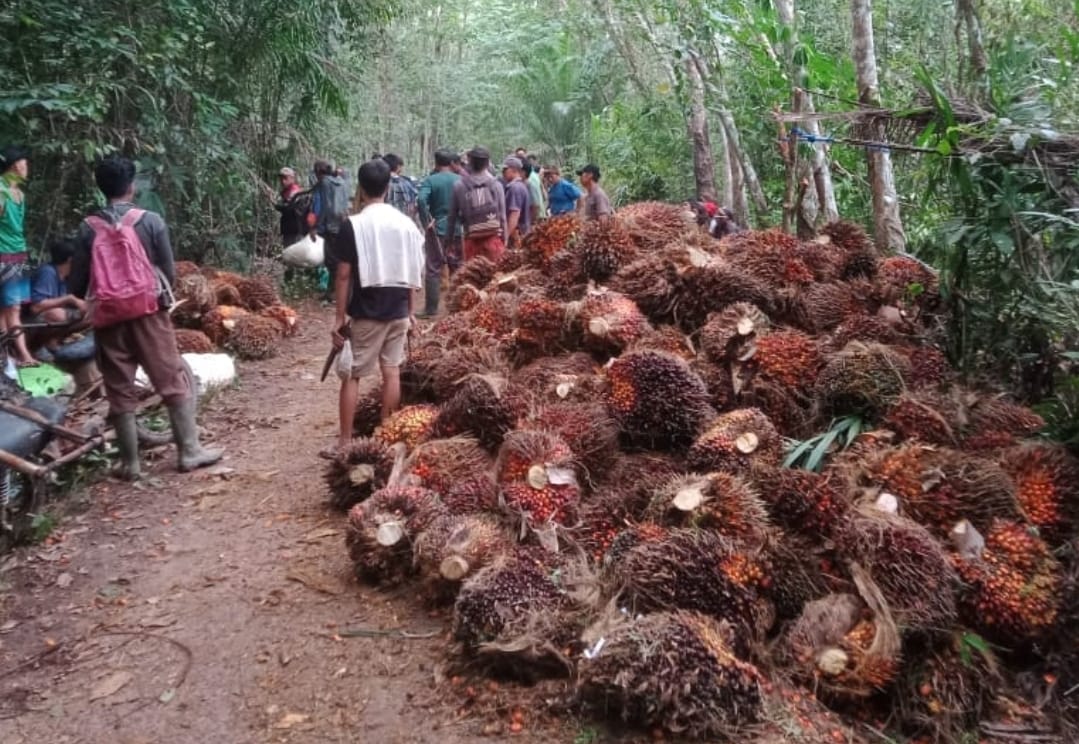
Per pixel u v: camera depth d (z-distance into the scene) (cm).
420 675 347
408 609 395
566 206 1268
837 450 455
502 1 2936
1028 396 523
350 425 562
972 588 355
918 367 514
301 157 1409
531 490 417
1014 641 354
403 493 424
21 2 820
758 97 1046
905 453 409
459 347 606
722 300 573
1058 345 501
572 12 1900
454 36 2788
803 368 511
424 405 557
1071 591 358
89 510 516
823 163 920
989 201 487
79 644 386
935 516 386
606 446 459
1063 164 450
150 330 540
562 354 587
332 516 499
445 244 1007
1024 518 385
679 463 461
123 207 527
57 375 619
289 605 405
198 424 667
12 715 341
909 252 732
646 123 1620
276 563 446
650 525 378
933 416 447
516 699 323
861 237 692
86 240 518
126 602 418
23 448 477
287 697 342
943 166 499
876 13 1082
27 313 677
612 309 566
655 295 587
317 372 828
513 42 2642
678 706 292
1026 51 545
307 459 594
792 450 446
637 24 1353
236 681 354
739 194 1251
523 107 2592
